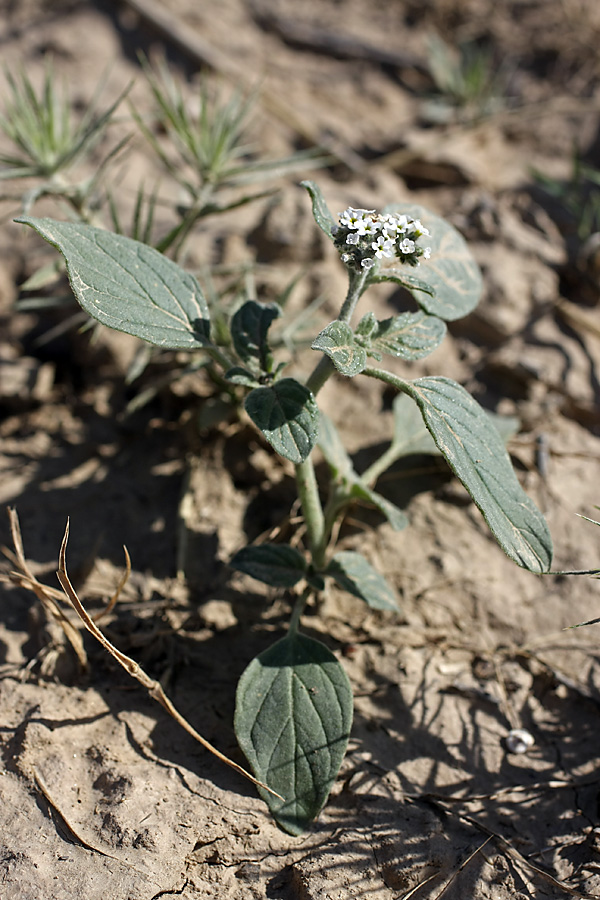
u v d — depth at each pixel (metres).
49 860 0.35
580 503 0.43
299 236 0.47
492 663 0.39
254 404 0.35
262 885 0.35
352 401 0.44
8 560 0.41
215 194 0.49
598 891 0.35
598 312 0.47
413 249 0.35
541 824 0.36
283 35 0.59
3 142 0.49
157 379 0.45
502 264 0.47
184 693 0.38
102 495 0.43
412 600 0.40
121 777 0.36
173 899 0.35
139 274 0.36
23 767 0.36
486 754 0.38
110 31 0.55
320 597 0.40
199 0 0.59
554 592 0.41
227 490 0.42
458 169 0.51
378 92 0.58
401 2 0.62
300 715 0.37
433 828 0.36
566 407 0.45
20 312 0.46
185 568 0.41
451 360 0.45
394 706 0.38
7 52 0.53
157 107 0.50
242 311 0.38
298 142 0.54
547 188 0.50
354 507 0.42
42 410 0.45
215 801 0.36
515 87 0.58
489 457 0.35
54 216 0.47
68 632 0.38
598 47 0.60
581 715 0.39
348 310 0.36
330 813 0.36
